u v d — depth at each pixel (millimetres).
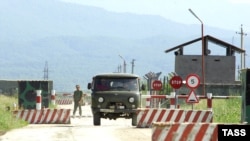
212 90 112625
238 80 147000
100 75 63156
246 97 41469
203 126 32875
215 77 147000
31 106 85250
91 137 46344
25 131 51625
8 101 92625
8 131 51562
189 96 57531
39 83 86938
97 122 62938
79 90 77188
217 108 67812
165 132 33000
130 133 49812
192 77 57500
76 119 74312
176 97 64250
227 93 112188
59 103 144500
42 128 55688
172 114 56375
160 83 82125
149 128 55938
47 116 64750
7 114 60938
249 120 41344
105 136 47125
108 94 62156
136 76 63312
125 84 62781
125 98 62062
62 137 46281
